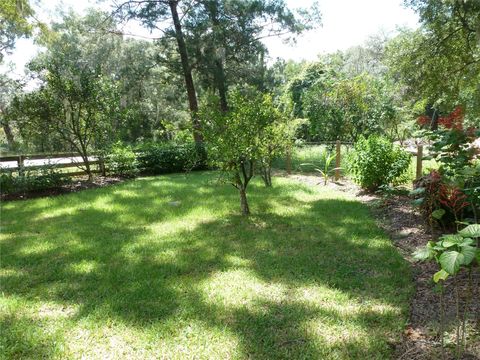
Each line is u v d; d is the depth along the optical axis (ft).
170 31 49.65
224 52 54.85
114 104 36.76
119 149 38.78
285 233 17.80
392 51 43.91
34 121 34.06
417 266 13.69
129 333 9.74
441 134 16.52
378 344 9.00
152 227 19.61
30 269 14.29
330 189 29.12
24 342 9.39
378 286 12.11
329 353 8.73
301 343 9.15
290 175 37.09
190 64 53.78
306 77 57.00
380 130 43.27
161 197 27.45
